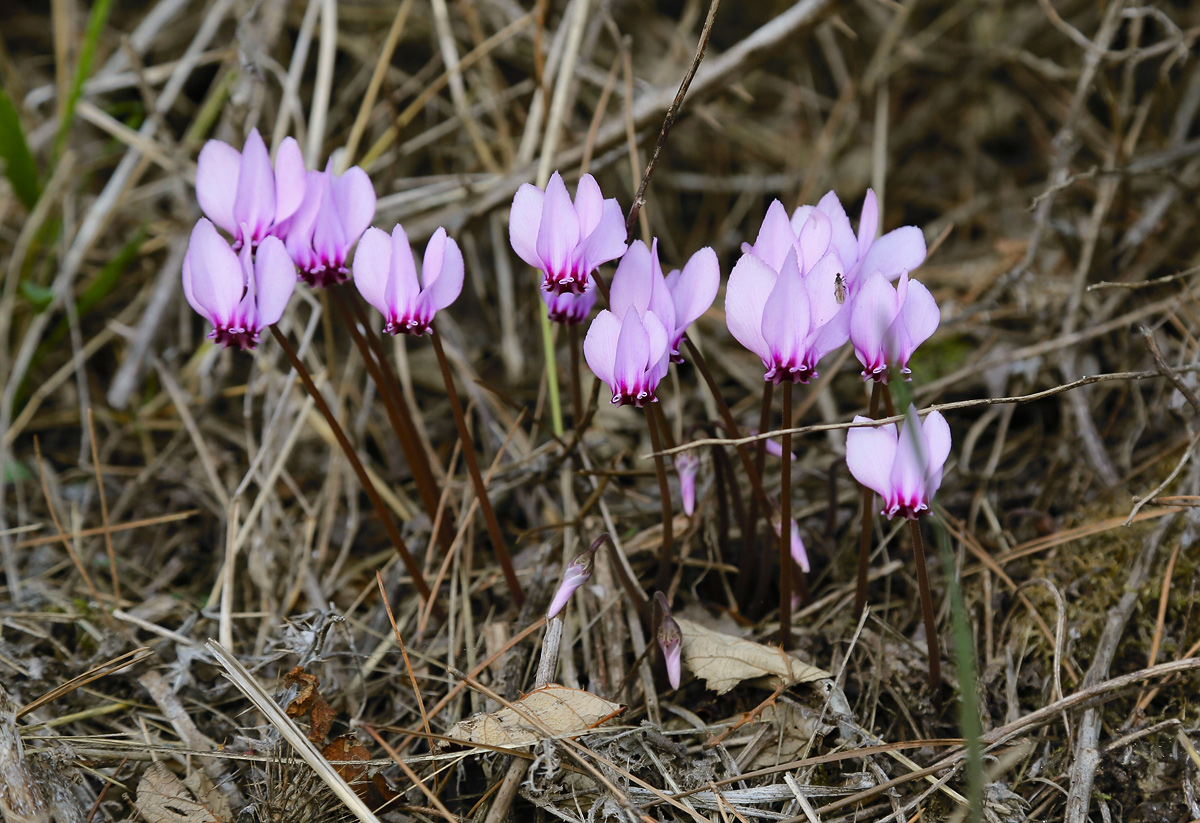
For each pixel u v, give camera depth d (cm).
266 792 58
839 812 59
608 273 75
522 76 90
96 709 62
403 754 61
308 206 60
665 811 59
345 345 74
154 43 90
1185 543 62
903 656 61
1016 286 71
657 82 82
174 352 71
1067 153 70
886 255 59
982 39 87
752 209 88
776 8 91
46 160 81
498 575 65
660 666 61
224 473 70
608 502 67
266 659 62
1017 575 64
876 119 82
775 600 64
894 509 57
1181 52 69
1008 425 69
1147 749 59
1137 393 67
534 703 59
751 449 63
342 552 66
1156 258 70
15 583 65
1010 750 59
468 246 74
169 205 82
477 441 71
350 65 92
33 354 72
